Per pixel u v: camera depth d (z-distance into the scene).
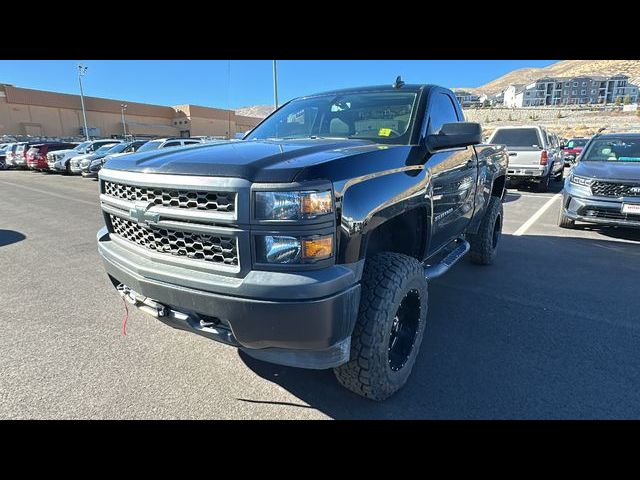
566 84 139.50
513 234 7.06
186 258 2.15
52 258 5.65
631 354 3.08
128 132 79.50
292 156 2.12
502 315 3.75
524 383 2.72
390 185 2.35
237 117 92.38
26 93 66.31
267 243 1.91
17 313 3.83
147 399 2.56
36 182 16.95
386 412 2.45
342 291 1.97
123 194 2.46
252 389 2.68
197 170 2.04
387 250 3.01
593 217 6.57
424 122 3.05
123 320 3.69
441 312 3.81
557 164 14.66
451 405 2.51
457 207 3.59
